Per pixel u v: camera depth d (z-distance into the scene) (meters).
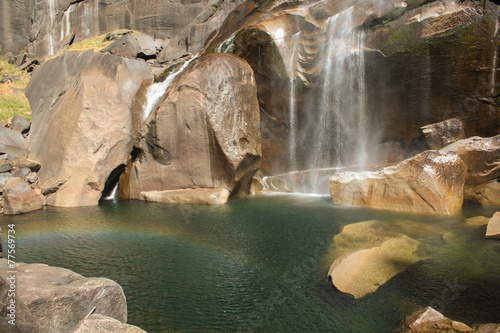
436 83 10.70
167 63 18.53
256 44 12.95
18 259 6.53
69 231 8.43
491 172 9.39
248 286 5.44
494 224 6.91
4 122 13.91
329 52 12.36
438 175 8.83
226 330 4.29
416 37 10.48
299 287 5.34
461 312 4.41
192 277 5.80
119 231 8.40
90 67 14.53
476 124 10.49
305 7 13.72
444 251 6.29
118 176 13.22
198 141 11.77
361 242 6.91
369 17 11.32
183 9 23.08
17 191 10.50
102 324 3.13
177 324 4.41
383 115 12.05
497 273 5.40
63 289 3.25
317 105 13.11
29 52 24.62
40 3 24.53
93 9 24.19
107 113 12.77
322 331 4.23
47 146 12.72
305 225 8.46
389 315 4.45
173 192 12.00
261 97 13.89
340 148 13.15
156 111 12.24
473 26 9.62
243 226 8.65
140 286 5.46
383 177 9.71
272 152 14.70
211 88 11.66
